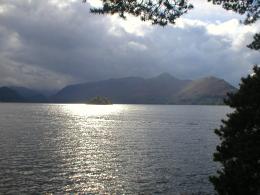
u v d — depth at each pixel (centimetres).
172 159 5897
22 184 3953
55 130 11275
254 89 1830
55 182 4103
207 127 13438
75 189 3831
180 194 3731
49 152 6412
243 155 1702
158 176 4553
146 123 15450
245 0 1519
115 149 7025
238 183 1716
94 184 4072
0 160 5419
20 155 5969
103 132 10869
